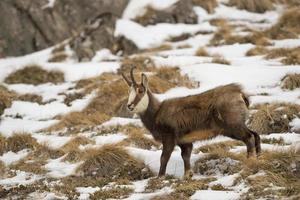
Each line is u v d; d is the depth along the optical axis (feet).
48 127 162.40
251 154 110.52
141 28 230.07
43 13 243.40
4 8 239.09
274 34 220.43
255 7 257.55
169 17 239.09
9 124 168.14
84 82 189.26
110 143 139.03
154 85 171.12
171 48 217.77
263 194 96.12
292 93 154.10
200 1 251.60
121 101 167.12
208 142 134.62
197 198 98.73
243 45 207.72
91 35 223.10
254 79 167.94
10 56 237.45
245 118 111.55
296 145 113.39
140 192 108.99
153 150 138.62
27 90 192.85
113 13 235.20
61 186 116.98
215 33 224.74
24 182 123.54
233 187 102.89
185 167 116.57
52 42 242.17
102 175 125.29
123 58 212.02
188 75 176.96
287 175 103.35
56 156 142.51
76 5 248.32
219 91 112.78
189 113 114.21
